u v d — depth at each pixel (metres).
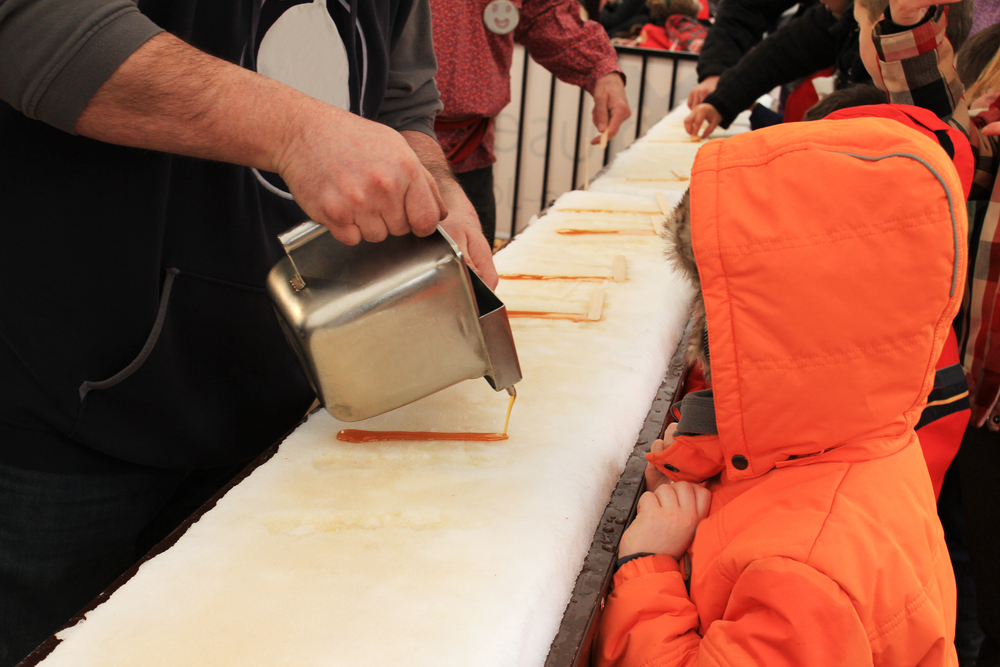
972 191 1.01
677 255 0.72
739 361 0.60
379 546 0.56
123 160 0.69
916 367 0.58
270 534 0.57
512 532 0.57
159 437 0.83
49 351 0.73
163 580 0.52
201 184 0.77
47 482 0.78
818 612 0.52
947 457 0.83
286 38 0.83
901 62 0.90
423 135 1.08
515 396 0.75
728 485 0.71
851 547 0.55
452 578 0.52
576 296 1.04
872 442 0.62
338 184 0.56
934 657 0.59
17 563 0.79
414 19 1.06
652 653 0.60
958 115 0.93
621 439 0.75
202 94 0.57
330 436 0.71
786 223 0.58
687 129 2.04
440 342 0.62
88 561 0.85
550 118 3.36
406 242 0.62
